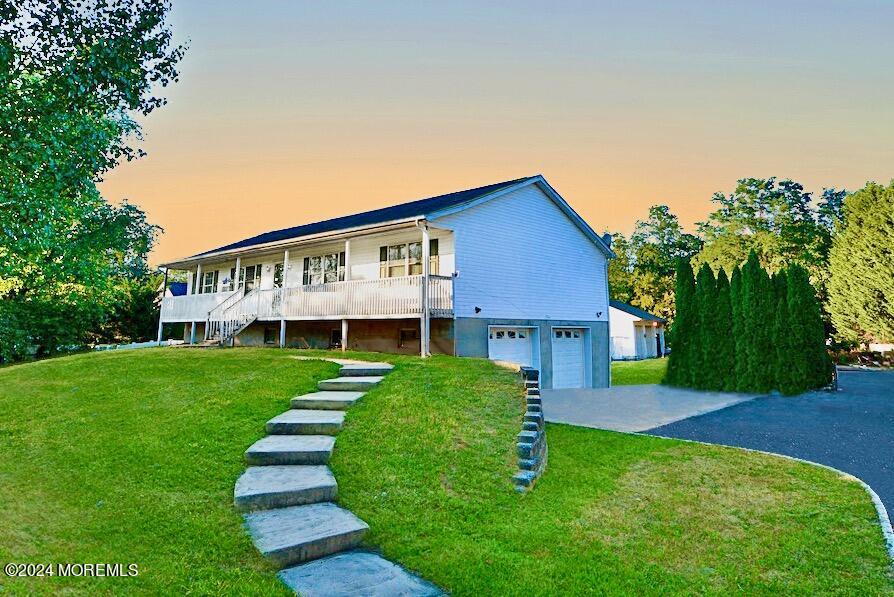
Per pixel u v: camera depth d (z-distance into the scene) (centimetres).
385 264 1652
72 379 881
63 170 926
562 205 1788
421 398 730
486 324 1487
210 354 1220
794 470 632
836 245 3064
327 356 1216
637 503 505
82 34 846
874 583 341
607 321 1967
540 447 630
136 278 3025
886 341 2734
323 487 444
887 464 693
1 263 1308
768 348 1495
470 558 360
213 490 442
